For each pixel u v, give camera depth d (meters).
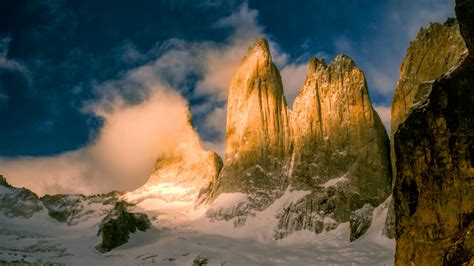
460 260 28.41
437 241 29.98
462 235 28.78
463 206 29.20
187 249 155.00
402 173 32.50
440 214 30.12
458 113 30.03
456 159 29.73
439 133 30.58
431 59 151.50
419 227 31.12
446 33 150.12
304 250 152.62
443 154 30.28
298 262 138.62
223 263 139.00
